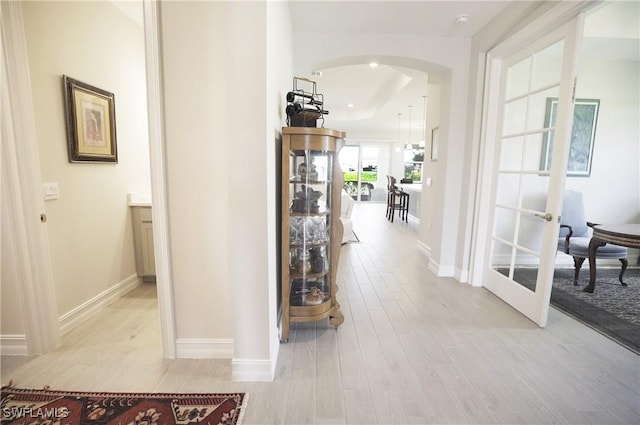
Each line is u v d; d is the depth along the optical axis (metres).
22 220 1.86
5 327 1.95
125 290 2.95
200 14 1.70
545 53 2.45
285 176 2.02
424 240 4.53
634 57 3.49
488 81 2.91
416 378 1.78
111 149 2.74
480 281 3.22
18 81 1.79
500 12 2.67
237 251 1.67
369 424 1.46
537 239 2.63
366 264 4.00
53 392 1.64
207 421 1.47
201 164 1.81
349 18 2.80
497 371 1.85
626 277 3.52
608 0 1.90
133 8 2.82
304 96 2.29
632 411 1.55
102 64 2.64
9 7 1.73
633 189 3.77
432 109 4.13
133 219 3.07
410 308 2.71
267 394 1.65
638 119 3.66
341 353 2.03
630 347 2.11
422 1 2.50
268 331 1.73
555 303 2.80
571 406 1.58
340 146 2.24
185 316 1.94
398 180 11.00
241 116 1.57
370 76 5.49
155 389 1.67
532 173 2.52
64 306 2.27
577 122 3.63
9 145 1.79
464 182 3.29
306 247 2.24
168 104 1.77
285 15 2.38
